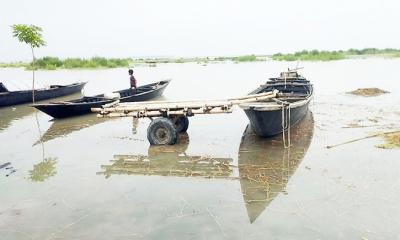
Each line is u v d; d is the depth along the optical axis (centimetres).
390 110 1702
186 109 1205
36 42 2025
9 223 727
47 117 1800
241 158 1077
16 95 2091
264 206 768
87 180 947
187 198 820
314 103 1959
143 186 899
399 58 5828
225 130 1419
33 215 758
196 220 718
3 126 1603
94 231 688
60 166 1059
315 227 674
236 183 898
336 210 736
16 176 983
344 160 1022
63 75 4131
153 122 1220
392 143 1149
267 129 1183
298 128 1391
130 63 6669
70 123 1639
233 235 657
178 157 1108
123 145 1261
